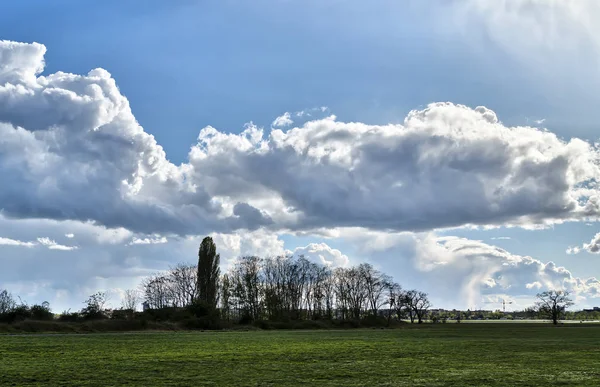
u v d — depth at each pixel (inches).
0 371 1509.6
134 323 4894.2
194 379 1368.1
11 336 3538.4
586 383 1305.4
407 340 3292.3
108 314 5300.2
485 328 6437.0
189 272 6806.1
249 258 7150.6
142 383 1295.5
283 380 1355.8
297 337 3735.2
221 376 1428.4
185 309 5753.0
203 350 2330.2
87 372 1501.0
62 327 4411.9
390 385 1273.4
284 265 7514.8
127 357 1962.4
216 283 6510.8
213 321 5536.4
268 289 7106.3
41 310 4778.5
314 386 1254.3
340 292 7775.6
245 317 6166.3
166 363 1753.2
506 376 1437.0
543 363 1779.0
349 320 6835.6
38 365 1672.0
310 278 7598.4
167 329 5093.5
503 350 2381.9
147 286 6752.0
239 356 2032.5
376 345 2748.5
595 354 2149.4
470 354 2156.7
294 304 7440.9
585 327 6761.8
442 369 1600.6
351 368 1630.2
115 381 1326.3
